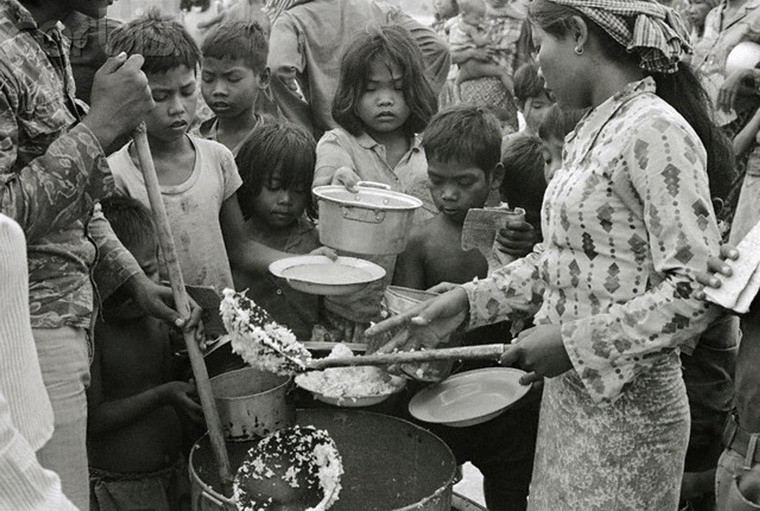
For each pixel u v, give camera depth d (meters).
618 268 1.83
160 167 2.64
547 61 1.90
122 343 2.48
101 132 1.85
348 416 2.43
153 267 2.55
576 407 1.97
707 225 1.73
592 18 1.80
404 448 2.35
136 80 1.88
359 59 2.92
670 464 1.99
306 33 3.87
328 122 3.92
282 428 2.22
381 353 2.05
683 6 6.16
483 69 5.79
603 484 1.95
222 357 2.49
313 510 1.97
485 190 2.73
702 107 1.99
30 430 1.31
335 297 2.63
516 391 2.32
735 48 4.10
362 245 2.38
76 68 3.39
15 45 1.79
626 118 1.81
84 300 1.99
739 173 3.93
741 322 2.04
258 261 2.79
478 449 2.62
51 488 1.09
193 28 4.66
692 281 1.72
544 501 2.07
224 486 2.13
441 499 2.08
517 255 2.60
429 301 2.18
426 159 2.80
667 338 1.77
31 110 1.81
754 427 1.99
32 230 1.80
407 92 2.97
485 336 2.62
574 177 1.87
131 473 2.52
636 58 1.87
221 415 2.18
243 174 2.82
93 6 1.93
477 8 5.74
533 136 2.98
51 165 1.78
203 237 2.65
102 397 2.49
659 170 1.73
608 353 1.80
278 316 2.82
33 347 1.32
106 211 2.50
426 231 2.79
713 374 2.58
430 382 2.39
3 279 1.23
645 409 1.92
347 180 2.59
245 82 3.19
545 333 1.85
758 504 1.98
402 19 4.14
